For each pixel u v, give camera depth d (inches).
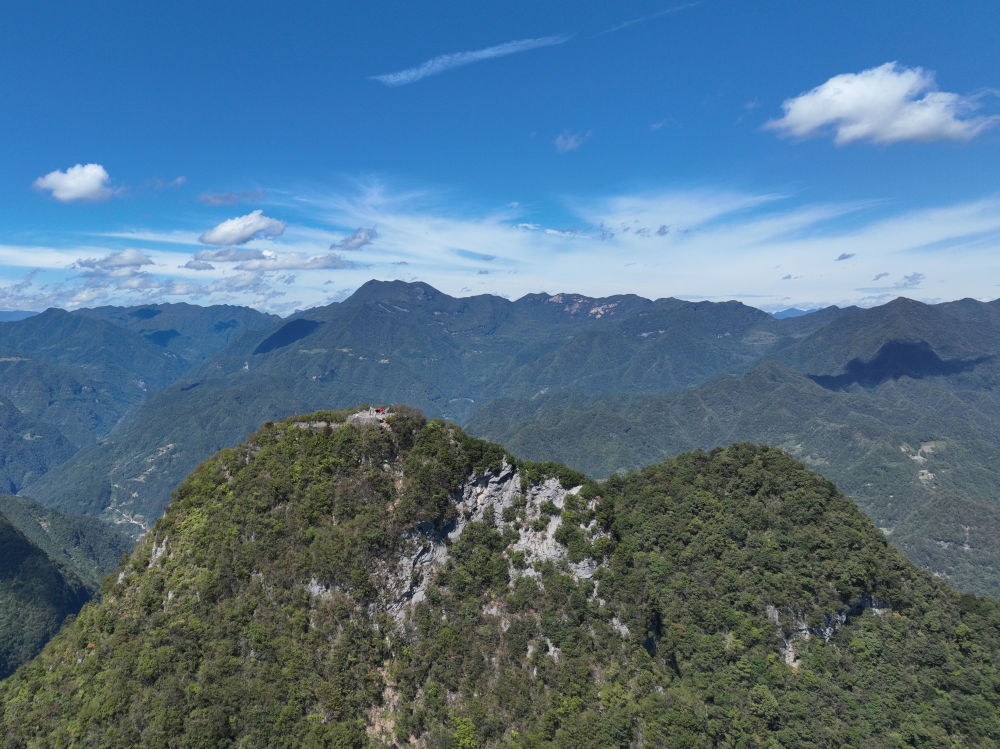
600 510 3695.9
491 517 3700.8
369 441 3708.2
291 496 3599.9
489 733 2970.0
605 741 2883.9
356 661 3110.2
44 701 3134.8
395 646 3206.2
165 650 3065.9
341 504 3499.0
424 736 2967.5
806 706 3368.6
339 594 3280.0
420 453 3715.6
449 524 3597.4
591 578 3526.1
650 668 3284.9
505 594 3459.6
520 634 3312.0
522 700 3080.7
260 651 3093.0
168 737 2775.6
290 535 3444.9
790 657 3681.1
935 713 3400.6
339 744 2795.3
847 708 3405.5
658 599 3644.2
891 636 3747.5
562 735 2925.7
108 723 2878.9
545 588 3474.4
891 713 3400.6
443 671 3159.5
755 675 3491.6
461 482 3698.3
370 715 2997.0
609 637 3324.3
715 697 3324.3
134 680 3006.9
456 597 3405.5
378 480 3587.6
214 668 2999.5
